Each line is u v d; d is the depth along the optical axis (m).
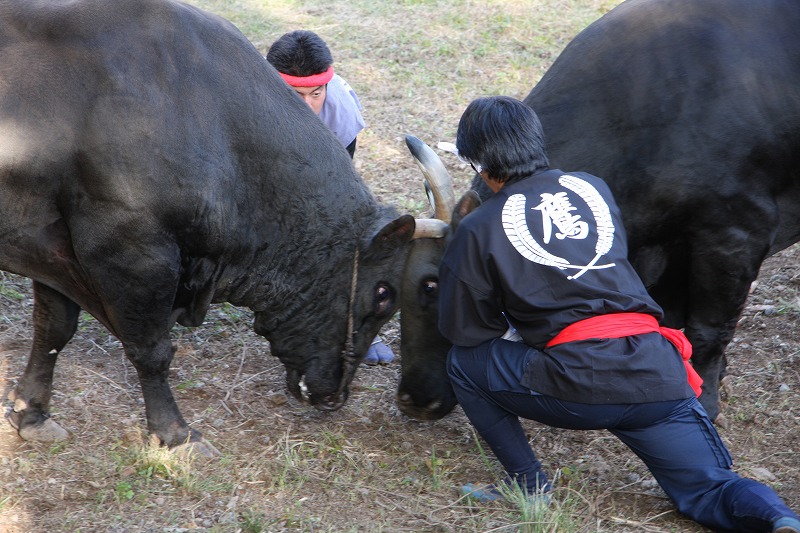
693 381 3.46
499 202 3.38
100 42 3.47
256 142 3.79
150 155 3.48
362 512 3.58
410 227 3.77
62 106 3.41
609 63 4.01
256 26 9.53
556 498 3.73
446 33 9.68
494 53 9.30
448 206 3.85
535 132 3.46
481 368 3.52
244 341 4.96
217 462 3.82
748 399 4.58
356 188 4.04
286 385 4.42
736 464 4.03
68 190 3.50
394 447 4.10
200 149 3.60
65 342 3.92
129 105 3.46
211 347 4.87
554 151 4.04
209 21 3.81
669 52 3.94
